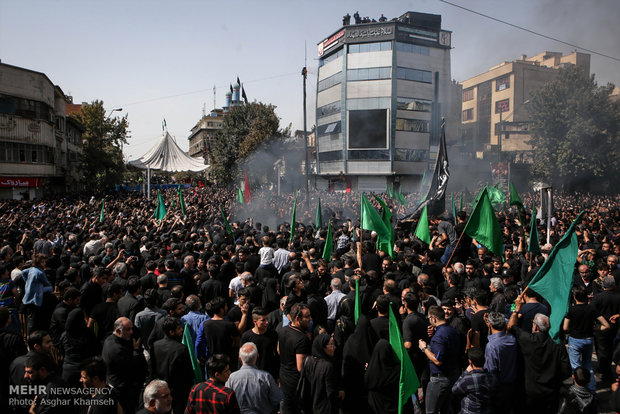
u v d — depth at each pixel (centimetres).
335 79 5472
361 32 5159
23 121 3659
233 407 372
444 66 5344
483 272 776
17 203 2652
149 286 659
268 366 505
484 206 793
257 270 823
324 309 595
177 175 8025
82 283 810
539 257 809
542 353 448
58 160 4538
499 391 445
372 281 641
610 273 749
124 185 6397
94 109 5253
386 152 5166
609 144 4309
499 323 460
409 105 5209
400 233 1176
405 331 522
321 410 429
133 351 495
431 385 498
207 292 689
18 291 689
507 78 7250
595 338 673
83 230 1298
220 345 512
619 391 428
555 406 449
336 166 5575
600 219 1603
